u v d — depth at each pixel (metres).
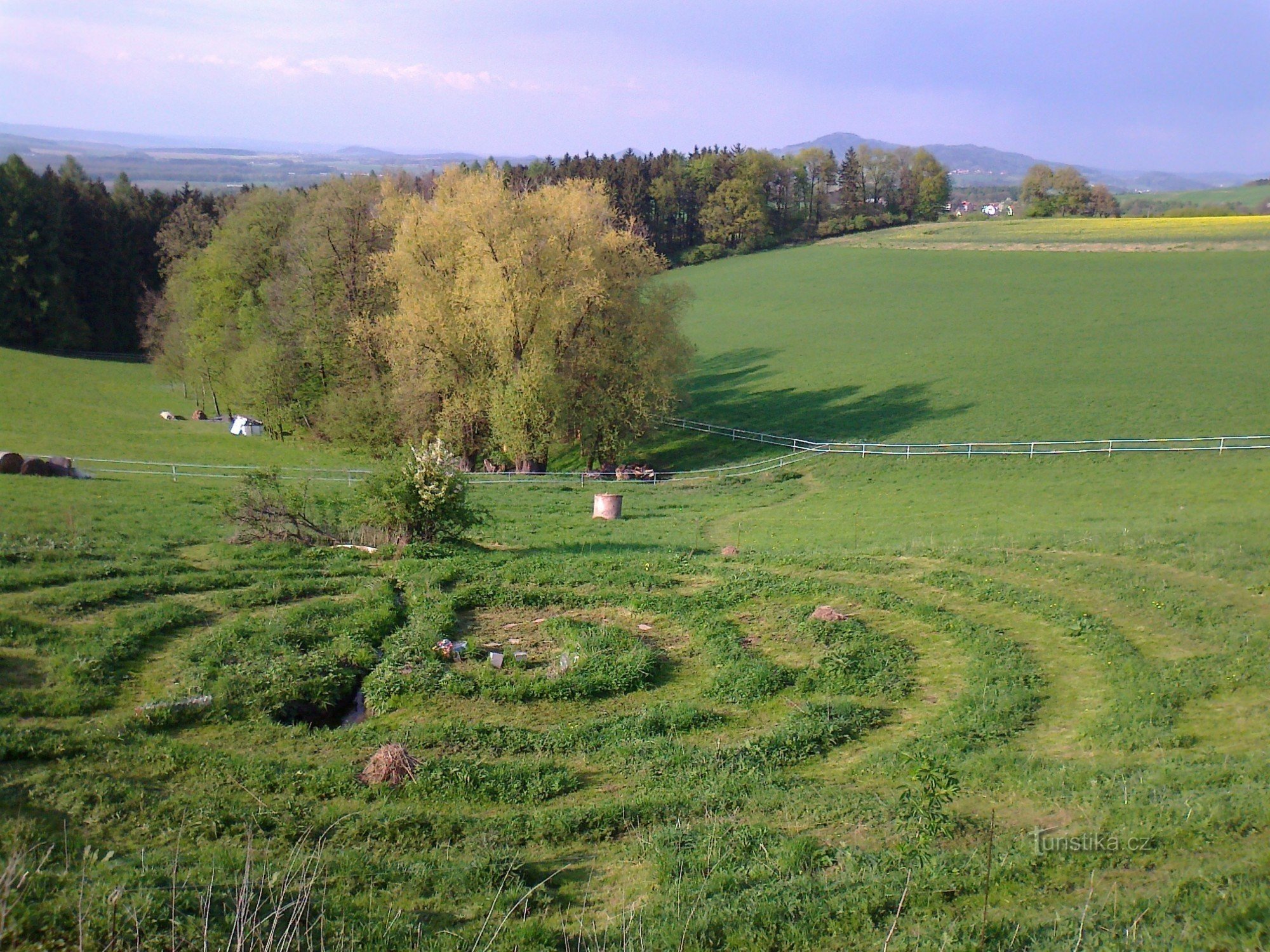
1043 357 58.16
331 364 53.81
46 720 11.41
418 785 10.09
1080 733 11.30
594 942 6.98
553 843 9.01
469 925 7.33
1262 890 6.82
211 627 15.48
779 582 18.73
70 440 50.88
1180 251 87.19
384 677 13.38
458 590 17.88
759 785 10.20
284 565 19.66
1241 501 30.66
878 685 13.46
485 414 45.53
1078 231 106.38
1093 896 7.18
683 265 118.56
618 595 17.75
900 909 7.20
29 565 18.52
